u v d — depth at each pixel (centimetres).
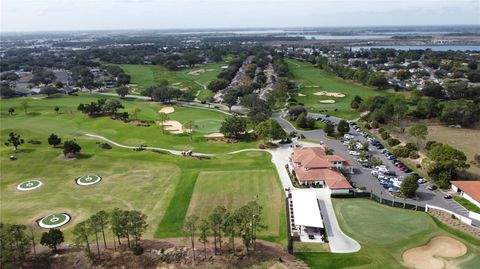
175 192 9244
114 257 6550
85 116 17275
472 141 13012
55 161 11481
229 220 6556
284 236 7269
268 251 6750
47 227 7669
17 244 6312
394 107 15362
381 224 7675
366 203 8625
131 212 6681
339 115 17512
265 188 9406
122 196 9094
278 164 11169
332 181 9231
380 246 6912
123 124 15812
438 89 19400
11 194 9294
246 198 8856
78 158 11731
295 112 16950
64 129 15550
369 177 10231
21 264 6341
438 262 6431
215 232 6519
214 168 10894
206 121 16738
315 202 8194
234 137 14150
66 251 6762
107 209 8419
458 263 6394
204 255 6612
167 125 16012
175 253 6638
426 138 13388
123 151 12638
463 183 9056
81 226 6412
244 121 14400
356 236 7250
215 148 12988
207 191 9262
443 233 7312
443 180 9381
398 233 7331
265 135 12781
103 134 14838
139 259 6506
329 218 7956
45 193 9331
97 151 12594
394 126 15038
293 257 6606
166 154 12219
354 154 12019
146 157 11862
